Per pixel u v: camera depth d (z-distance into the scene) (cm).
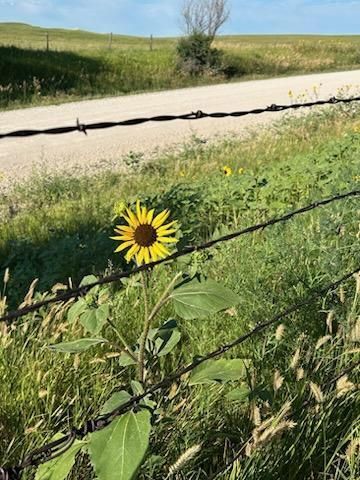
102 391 105
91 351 119
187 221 236
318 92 905
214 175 364
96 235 233
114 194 355
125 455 64
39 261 221
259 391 90
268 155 427
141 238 73
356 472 88
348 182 209
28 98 795
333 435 94
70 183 397
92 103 805
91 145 562
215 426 98
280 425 80
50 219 289
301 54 1426
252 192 257
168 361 121
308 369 106
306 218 190
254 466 84
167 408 94
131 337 128
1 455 92
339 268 132
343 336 113
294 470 87
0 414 98
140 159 476
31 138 586
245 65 1217
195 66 1069
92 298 79
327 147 363
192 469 90
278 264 145
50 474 66
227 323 130
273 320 98
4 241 256
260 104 799
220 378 81
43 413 100
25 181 425
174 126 654
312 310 124
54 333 122
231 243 172
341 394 94
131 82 964
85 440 70
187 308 74
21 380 104
